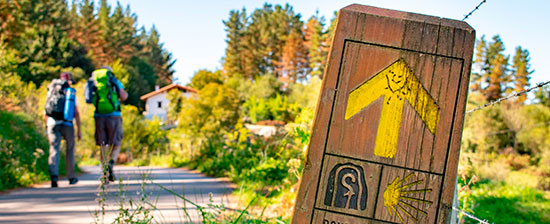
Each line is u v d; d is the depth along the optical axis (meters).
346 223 2.02
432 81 2.02
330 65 2.03
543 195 11.80
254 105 65.25
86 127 26.66
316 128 2.03
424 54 2.02
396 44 2.02
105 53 93.19
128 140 27.97
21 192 7.39
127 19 117.31
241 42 107.81
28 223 4.81
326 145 2.02
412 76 2.02
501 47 59.16
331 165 2.02
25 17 58.16
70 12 89.81
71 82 8.80
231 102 32.50
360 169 2.02
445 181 2.01
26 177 8.64
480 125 27.98
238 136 14.62
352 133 2.02
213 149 16.42
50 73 53.66
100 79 8.21
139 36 117.56
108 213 5.25
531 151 29.55
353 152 2.02
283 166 8.73
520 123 28.97
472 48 2.02
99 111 8.20
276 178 8.47
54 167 8.27
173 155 22.89
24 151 10.40
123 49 97.38
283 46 108.19
